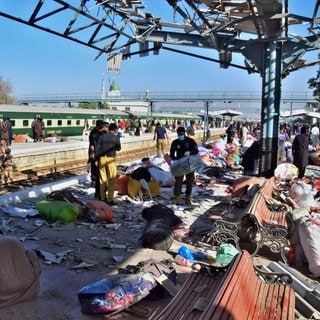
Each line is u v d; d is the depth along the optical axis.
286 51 11.77
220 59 13.84
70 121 39.62
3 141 14.43
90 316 4.45
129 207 9.77
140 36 12.36
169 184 11.91
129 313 4.52
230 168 17.97
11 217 8.34
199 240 7.29
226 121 86.56
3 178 14.13
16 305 4.62
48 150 20.59
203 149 18.00
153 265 5.12
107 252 6.55
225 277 3.50
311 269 5.78
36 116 34.78
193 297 3.85
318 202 9.24
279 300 3.90
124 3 10.18
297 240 6.13
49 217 8.16
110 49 12.69
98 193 10.51
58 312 4.52
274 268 5.57
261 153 11.84
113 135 9.88
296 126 44.53
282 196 8.92
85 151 24.03
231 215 6.98
